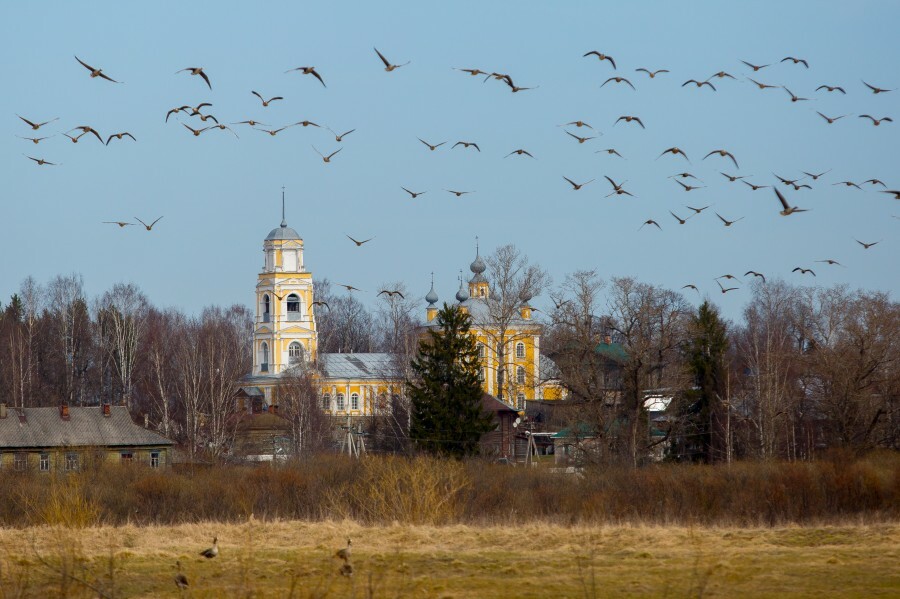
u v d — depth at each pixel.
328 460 145.88
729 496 122.81
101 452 159.75
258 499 130.88
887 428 173.12
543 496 129.00
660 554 83.31
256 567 79.81
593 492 129.38
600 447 170.25
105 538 98.69
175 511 128.25
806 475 122.00
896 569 74.44
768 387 172.62
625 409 172.12
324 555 85.88
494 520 117.50
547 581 72.25
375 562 81.75
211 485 134.50
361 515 119.25
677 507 122.62
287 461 161.88
